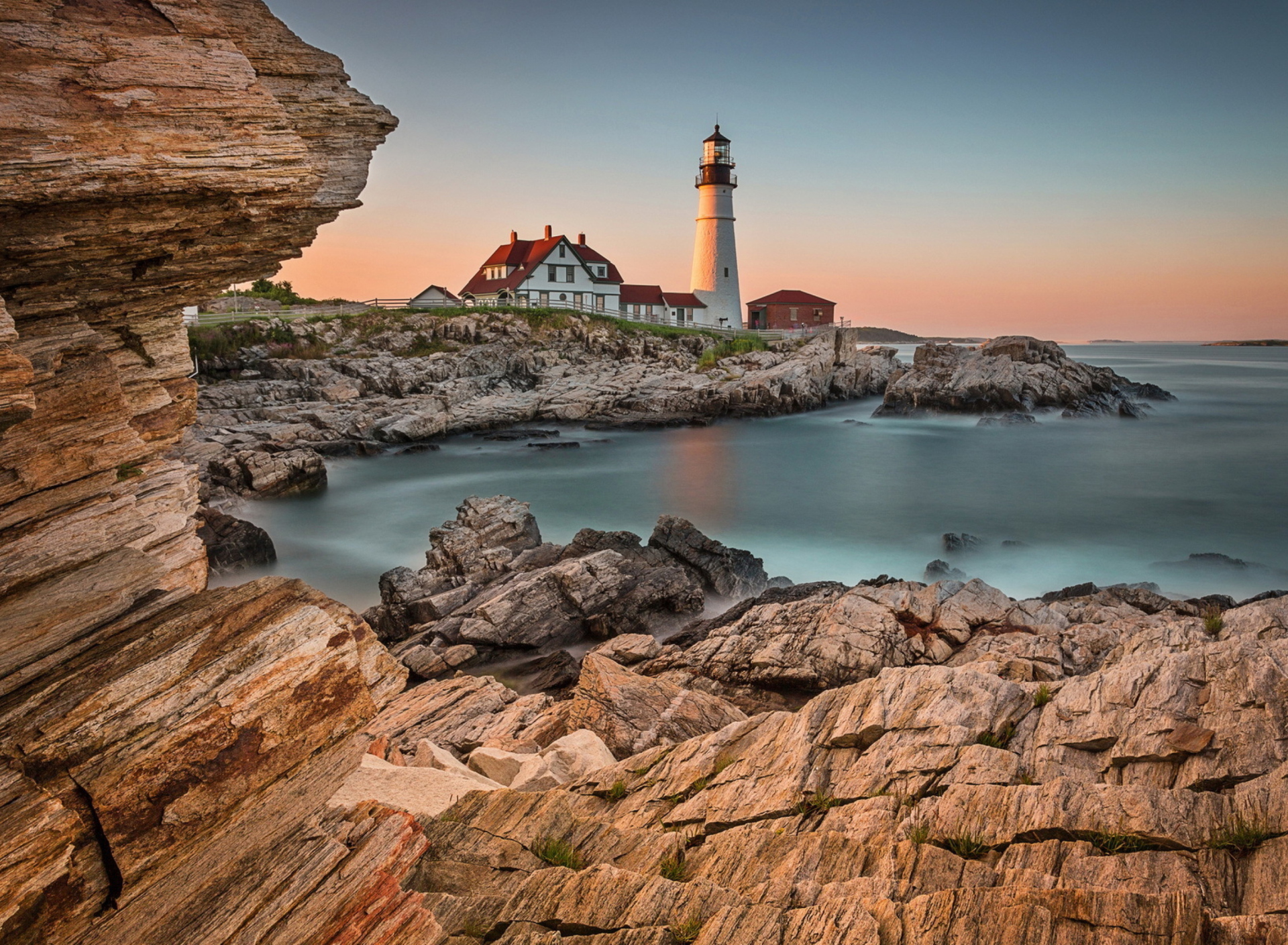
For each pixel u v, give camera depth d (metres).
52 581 4.52
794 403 59.84
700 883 5.29
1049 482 35.84
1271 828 4.79
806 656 12.62
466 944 5.07
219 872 3.69
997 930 4.32
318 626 4.11
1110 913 4.24
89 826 3.28
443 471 39.69
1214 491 33.34
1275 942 3.89
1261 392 70.00
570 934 5.14
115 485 5.70
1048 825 5.36
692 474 39.09
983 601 13.65
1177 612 14.07
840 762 7.00
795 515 30.67
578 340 68.19
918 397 55.91
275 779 3.79
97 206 5.06
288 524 29.91
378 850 4.20
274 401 47.75
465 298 76.69
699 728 10.25
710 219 84.94
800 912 4.75
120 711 3.48
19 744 3.30
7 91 4.56
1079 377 55.56
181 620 4.02
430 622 17.50
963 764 6.40
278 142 5.41
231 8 6.30
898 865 5.32
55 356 5.41
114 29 5.00
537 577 17.53
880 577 17.00
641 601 17.22
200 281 7.05
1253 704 6.08
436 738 11.61
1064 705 6.84
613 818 7.54
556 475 39.06
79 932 3.24
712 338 76.25
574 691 11.40
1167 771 5.88
